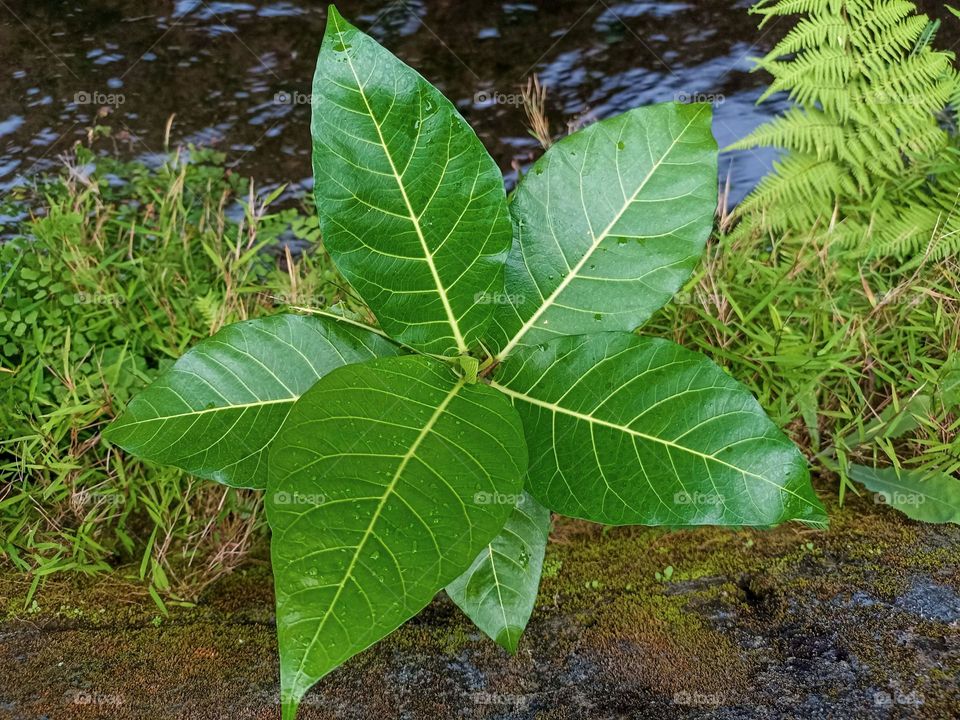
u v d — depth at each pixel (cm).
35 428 83
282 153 114
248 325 65
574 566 79
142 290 94
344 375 59
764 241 104
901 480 81
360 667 71
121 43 125
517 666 71
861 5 102
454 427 59
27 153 110
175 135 114
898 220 99
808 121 103
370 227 61
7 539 82
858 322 88
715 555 79
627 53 123
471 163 60
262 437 64
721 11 128
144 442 63
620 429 61
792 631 72
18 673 72
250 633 75
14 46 123
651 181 63
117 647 74
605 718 67
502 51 124
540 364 63
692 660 70
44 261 94
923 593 74
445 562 54
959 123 103
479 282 63
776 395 86
